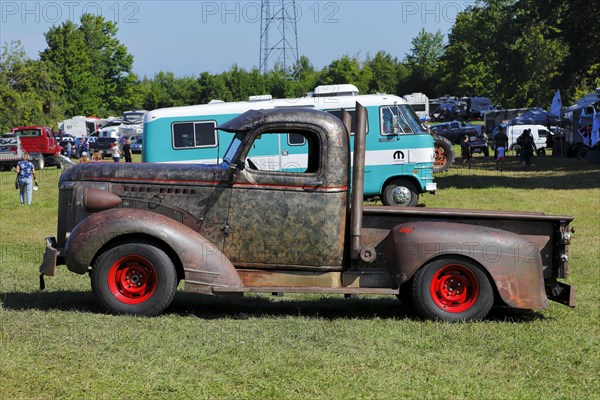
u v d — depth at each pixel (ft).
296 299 31.48
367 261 26.11
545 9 146.92
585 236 54.03
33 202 84.79
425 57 374.84
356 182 26.50
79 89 280.72
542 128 158.30
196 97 276.00
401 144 67.87
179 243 25.75
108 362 20.25
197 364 20.42
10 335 22.74
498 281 25.81
